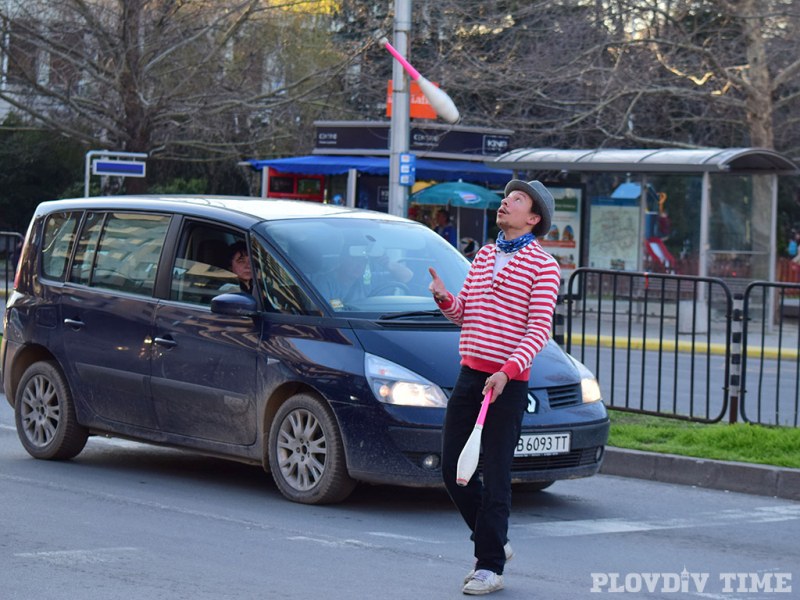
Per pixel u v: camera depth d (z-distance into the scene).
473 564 10.36
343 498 12.72
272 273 13.37
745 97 44.34
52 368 15.24
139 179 49.62
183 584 9.39
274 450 13.02
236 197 15.48
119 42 46.50
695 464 14.96
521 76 42.25
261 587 9.35
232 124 56.56
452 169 45.94
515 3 43.56
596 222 39.94
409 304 13.32
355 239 13.95
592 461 13.02
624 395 19.56
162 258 14.38
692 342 18.14
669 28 42.53
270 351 13.02
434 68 42.72
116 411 14.58
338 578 9.72
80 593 9.09
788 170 37.75
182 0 46.09
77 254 15.37
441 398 12.21
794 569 10.62
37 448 15.38
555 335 18.94
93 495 13.13
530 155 39.78
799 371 17.72
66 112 54.59
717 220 38.19
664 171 37.62
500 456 9.16
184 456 16.11
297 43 52.50
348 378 12.39
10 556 10.23
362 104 55.62
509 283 9.20
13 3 47.62
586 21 41.62
